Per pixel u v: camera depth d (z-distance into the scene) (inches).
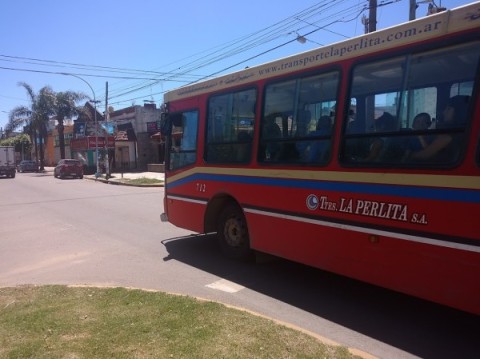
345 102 207.6
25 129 2170.3
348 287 241.6
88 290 225.1
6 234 439.8
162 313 187.5
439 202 167.2
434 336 180.1
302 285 246.7
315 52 225.5
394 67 187.3
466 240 158.6
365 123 198.2
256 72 263.1
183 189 331.6
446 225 164.7
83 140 1749.5
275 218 247.1
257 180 260.1
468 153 158.9
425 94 175.3
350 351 153.9
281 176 242.4
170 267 289.9
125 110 1875.0
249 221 268.2
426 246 171.5
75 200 735.1
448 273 164.4
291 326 176.9
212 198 299.3
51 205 671.8
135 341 160.4
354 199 200.8
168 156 349.4
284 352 151.9
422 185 173.0
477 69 158.9
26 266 309.4
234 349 153.6
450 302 163.9
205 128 307.0
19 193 907.4
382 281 188.7
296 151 234.5
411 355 163.9
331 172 212.4
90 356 150.0
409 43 181.8
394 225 183.2
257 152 260.1
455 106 164.7
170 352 151.8
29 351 154.3
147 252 336.5
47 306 200.7
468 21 162.2
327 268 215.6
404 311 206.7
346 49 209.0
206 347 155.2
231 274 269.7
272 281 254.7
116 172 1715.1
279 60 247.3
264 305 216.4
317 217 220.1
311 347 155.6
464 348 169.3
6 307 202.5
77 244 377.4
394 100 186.7
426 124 173.8
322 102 220.5
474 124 157.9
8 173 1652.3
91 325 175.9
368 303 217.6
